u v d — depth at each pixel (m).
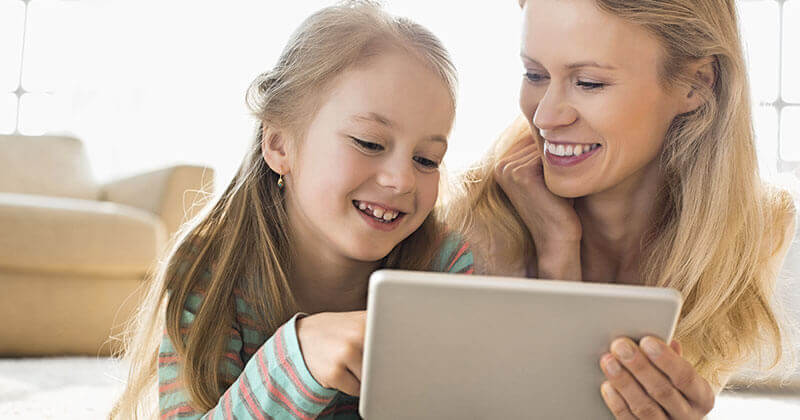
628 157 1.17
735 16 1.24
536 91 1.21
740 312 1.31
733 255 1.26
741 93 1.24
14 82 4.61
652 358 0.74
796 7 3.18
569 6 1.11
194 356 1.08
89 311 2.44
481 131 3.50
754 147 1.27
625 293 0.73
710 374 1.32
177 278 1.11
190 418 1.07
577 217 1.30
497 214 1.36
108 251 2.44
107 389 1.83
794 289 1.73
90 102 4.58
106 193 3.21
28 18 4.63
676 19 1.14
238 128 4.48
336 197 1.03
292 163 1.10
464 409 0.79
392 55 1.04
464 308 0.73
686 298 1.27
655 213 1.29
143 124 4.54
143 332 1.19
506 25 3.74
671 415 0.78
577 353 0.76
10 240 2.33
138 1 4.61
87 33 4.64
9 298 2.35
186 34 4.57
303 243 1.12
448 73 1.08
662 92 1.17
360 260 1.11
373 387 0.77
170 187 2.88
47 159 3.29
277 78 1.14
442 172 1.29
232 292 1.12
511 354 0.75
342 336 0.84
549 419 0.79
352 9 1.12
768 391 2.28
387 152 1.03
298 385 0.86
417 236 1.22
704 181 1.25
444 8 3.76
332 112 1.04
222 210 1.16
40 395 1.73
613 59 1.11
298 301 1.17
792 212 1.38
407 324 0.73
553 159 1.21
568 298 0.72
